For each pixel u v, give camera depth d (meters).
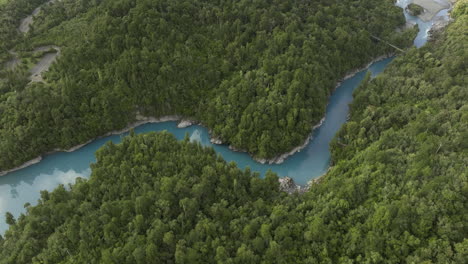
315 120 126.56
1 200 113.62
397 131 104.44
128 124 128.38
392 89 125.62
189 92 128.88
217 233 78.88
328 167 115.69
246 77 125.31
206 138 127.19
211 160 96.94
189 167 92.69
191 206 81.50
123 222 80.56
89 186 91.25
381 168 88.25
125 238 77.44
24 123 116.44
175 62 127.12
